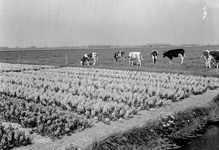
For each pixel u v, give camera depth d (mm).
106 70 25797
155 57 34219
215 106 11906
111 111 11195
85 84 17516
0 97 13273
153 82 17781
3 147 7316
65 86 15633
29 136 7848
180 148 7844
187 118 9992
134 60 42062
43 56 59812
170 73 23266
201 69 25766
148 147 7723
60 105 12094
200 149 7750
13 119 10117
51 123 9172
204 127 9812
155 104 12227
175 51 33125
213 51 26500
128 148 7387
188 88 15445
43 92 14453
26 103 11320
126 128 8945
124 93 13547
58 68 29141
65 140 7945
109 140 7469
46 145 7586
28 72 24891
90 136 8234
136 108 11680
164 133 8695
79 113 10859
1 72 24750
